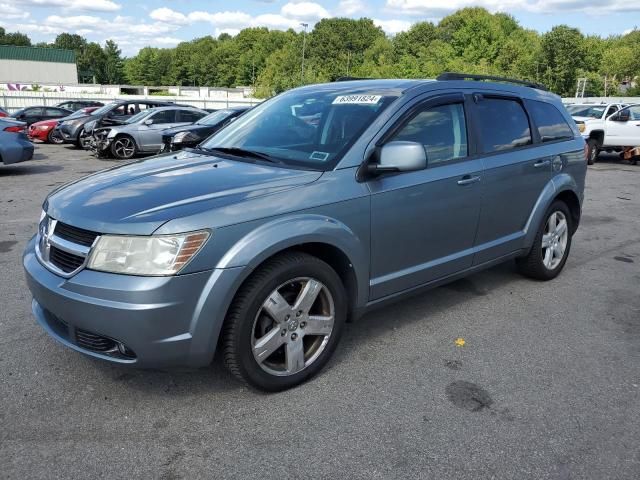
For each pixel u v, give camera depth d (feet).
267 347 9.98
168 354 8.98
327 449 8.80
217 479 8.11
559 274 17.94
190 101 135.44
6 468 8.21
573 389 10.77
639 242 22.77
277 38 402.52
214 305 9.05
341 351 12.16
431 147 12.49
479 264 14.19
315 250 10.91
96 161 50.01
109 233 8.88
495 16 338.13
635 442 9.13
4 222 24.08
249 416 9.64
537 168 15.35
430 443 9.00
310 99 13.44
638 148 52.26
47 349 11.91
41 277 9.57
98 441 8.89
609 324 13.97
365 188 11.00
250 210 9.46
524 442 9.07
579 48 218.79
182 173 10.94
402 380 10.96
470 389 10.68
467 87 13.93
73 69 295.48
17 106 114.83
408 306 14.88
